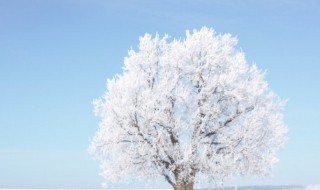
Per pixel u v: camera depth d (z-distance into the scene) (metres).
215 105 24.66
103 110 25.62
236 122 25.20
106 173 25.23
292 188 33.69
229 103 25.36
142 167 25.03
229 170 23.77
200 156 23.73
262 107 25.02
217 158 23.69
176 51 26.23
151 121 23.62
